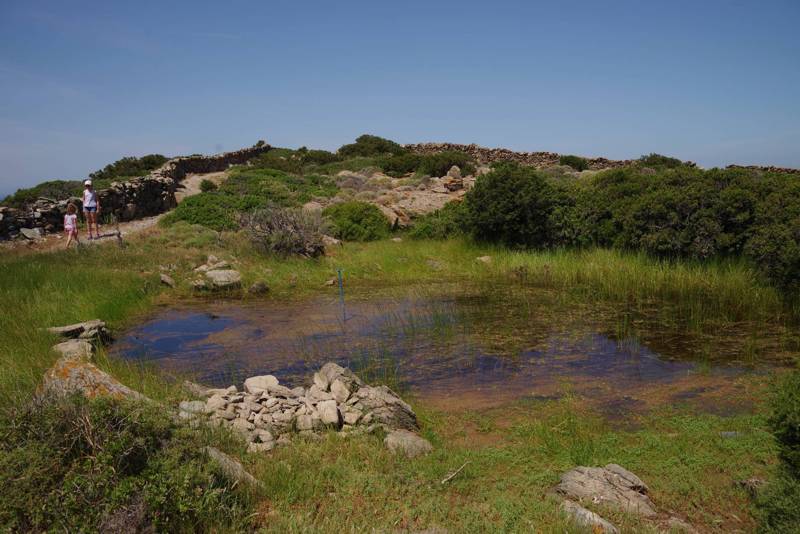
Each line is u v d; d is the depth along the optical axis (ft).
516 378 26.61
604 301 41.52
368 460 17.71
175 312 39.50
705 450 19.01
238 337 33.32
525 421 21.86
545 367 28.04
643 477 17.33
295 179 107.24
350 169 129.90
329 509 14.51
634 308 39.27
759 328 33.76
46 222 63.57
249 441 18.47
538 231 59.57
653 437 19.71
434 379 26.66
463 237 64.49
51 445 13.11
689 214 48.26
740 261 44.88
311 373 27.25
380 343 32.07
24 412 13.73
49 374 17.49
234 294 45.50
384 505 14.98
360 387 23.24
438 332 34.22
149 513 12.52
